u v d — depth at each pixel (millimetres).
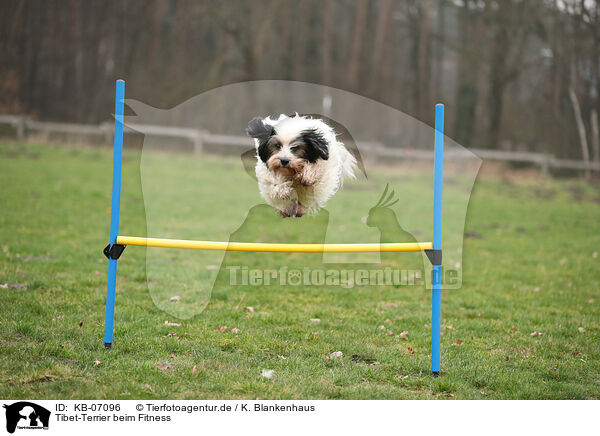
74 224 9766
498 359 4965
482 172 20531
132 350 4805
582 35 23531
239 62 27266
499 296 7082
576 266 8844
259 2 26969
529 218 13445
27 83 25375
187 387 4148
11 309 5504
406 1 28625
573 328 5883
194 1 26766
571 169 21859
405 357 4918
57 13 25812
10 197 11414
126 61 26859
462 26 27547
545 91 25750
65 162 16125
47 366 4305
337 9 29734
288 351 4984
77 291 6273
